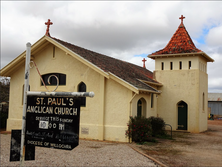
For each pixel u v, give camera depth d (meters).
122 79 13.84
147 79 20.34
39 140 5.38
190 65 21.73
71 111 5.14
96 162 9.31
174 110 21.41
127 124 13.82
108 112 14.75
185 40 22.48
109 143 13.70
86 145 12.94
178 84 21.44
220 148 12.98
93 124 15.05
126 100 14.24
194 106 20.66
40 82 17.28
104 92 14.88
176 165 9.09
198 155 10.98
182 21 23.95
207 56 21.84
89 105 15.30
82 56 15.03
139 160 9.66
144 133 13.93
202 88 21.98
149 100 17.27
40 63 17.33
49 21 17.84
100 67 14.48
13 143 5.59
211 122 36.31
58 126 5.23
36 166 8.83
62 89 16.38
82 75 15.73
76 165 8.91
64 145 5.14
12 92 18.38
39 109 5.45
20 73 18.19
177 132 20.38
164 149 12.23
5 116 20.64
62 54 16.58
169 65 21.97
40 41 16.17
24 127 5.50
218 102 47.94
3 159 9.94
